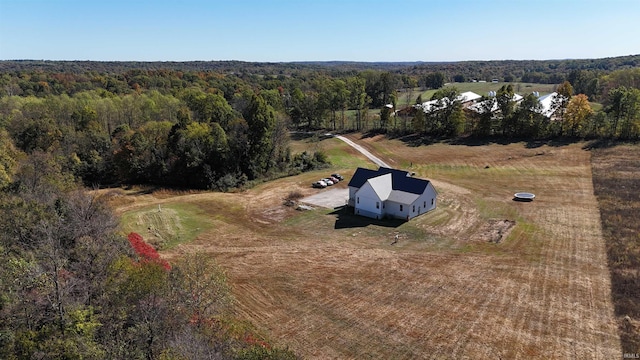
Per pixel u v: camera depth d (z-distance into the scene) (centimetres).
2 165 4300
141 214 4716
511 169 6612
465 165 7038
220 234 4366
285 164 6981
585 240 3897
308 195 5672
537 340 2461
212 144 6338
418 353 2386
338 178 6322
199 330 1975
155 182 6381
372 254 3797
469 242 4003
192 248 4006
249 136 6506
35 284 1938
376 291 3112
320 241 4144
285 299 3031
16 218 2667
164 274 2205
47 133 6612
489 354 2356
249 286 3241
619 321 2608
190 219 4744
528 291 3031
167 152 6412
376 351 2414
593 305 2806
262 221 4741
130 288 2022
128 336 1823
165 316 1928
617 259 3447
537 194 5362
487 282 3191
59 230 2616
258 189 6031
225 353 1786
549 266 3419
